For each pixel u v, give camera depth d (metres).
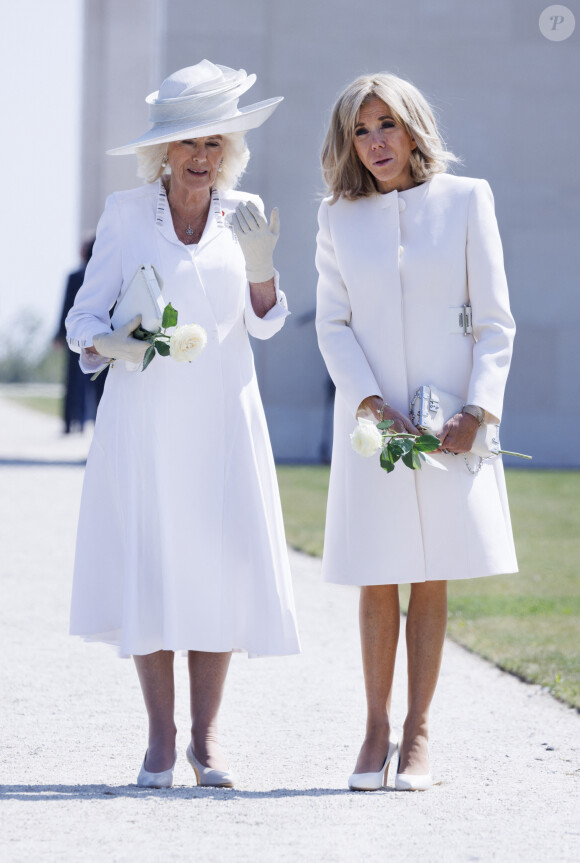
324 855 7.75
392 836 8.23
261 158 42.19
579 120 43.16
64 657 14.55
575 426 43.59
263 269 9.86
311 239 42.38
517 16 42.88
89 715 12.02
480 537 10.04
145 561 9.73
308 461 42.41
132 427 9.82
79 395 47.00
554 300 43.50
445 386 10.14
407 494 10.02
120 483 9.82
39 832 8.16
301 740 11.34
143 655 9.82
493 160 43.12
